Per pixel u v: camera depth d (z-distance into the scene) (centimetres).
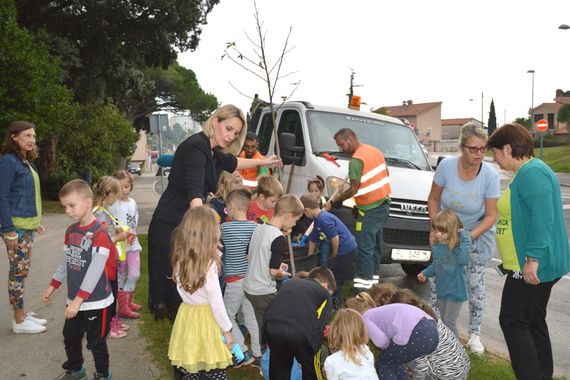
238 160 496
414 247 661
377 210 593
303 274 428
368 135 762
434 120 9144
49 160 2323
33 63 1492
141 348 486
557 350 521
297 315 334
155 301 413
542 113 7731
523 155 374
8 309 591
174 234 358
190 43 2194
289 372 345
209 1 2130
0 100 1478
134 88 2486
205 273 344
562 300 698
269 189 470
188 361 349
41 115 1570
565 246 373
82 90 2139
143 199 2581
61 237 1162
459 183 497
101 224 392
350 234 577
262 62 494
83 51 2067
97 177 2727
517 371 375
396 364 363
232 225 448
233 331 452
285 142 684
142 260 856
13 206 489
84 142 2595
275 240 418
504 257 385
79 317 390
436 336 354
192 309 357
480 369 441
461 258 458
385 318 362
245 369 446
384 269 875
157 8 1981
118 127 2964
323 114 763
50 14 1972
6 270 785
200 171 396
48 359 457
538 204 357
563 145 5444
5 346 485
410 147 789
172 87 5225
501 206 385
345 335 332
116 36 2064
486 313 650
